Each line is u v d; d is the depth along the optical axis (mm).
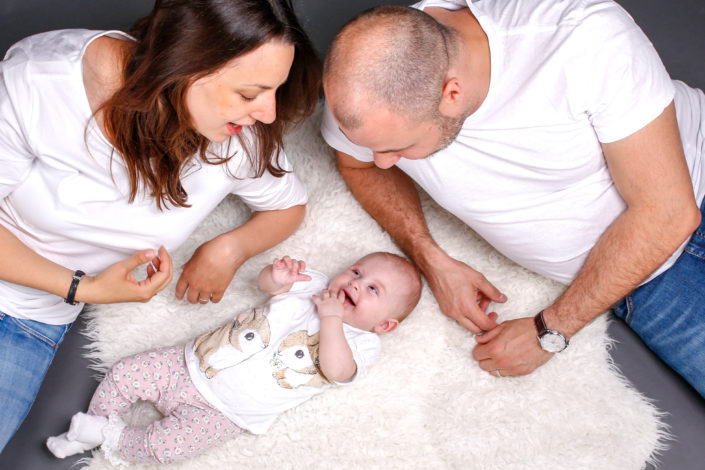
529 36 1507
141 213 1547
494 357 1866
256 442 1773
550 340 1791
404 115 1298
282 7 1165
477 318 1903
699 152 1759
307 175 2193
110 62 1286
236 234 1847
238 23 1113
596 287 1720
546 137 1566
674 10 2600
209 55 1136
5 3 2402
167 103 1243
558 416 1842
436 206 2172
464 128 1601
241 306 1964
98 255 1628
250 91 1211
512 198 1738
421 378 1906
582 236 1750
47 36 1344
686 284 1771
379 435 1807
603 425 1832
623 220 1642
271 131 1525
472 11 1510
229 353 1738
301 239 2088
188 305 1955
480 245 2113
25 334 1624
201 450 1719
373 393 1860
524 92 1516
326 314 1771
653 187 1537
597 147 1595
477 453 1781
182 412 1711
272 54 1168
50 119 1329
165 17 1133
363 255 2082
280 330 1785
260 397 1729
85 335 1903
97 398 1741
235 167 1595
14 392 1580
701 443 1840
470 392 1880
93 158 1399
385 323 1906
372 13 1310
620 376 1922
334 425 1812
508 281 2051
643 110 1468
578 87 1480
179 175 1480
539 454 1783
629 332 2020
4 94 1314
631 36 1477
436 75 1290
